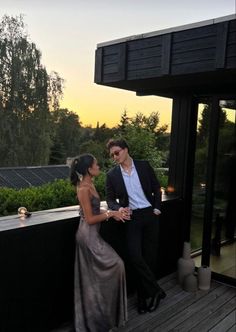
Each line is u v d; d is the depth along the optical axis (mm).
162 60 3111
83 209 2521
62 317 2850
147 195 3018
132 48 3391
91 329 2592
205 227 3891
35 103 17156
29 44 16906
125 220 2945
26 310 2557
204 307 3246
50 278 2693
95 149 14289
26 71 16797
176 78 3277
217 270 3967
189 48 2953
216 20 2748
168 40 3066
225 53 2705
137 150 7523
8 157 16516
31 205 3906
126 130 7984
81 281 2607
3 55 16500
